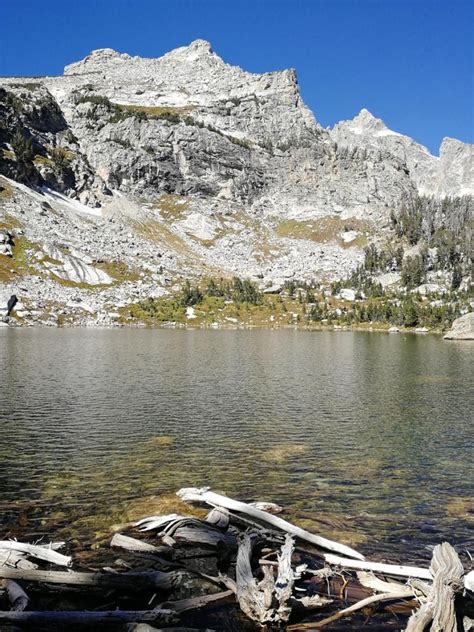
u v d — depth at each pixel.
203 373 51.44
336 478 20.84
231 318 163.00
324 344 94.38
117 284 171.62
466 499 18.42
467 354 75.12
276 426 29.81
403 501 18.23
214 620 11.09
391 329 148.25
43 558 13.12
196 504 17.67
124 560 13.63
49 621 10.57
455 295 188.88
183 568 13.41
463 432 28.66
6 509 17.30
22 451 24.44
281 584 11.66
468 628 10.59
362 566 13.09
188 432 28.33
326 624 11.02
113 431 28.41
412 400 38.09
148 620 10.81
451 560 11.26
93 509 17.34
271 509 17.17
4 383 43.31
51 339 89.88
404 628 10.87
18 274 153.75
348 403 36.84
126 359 62.38
